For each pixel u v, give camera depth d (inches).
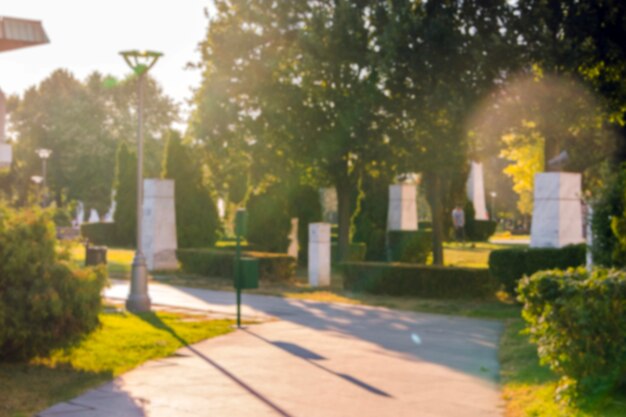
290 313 740.0
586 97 1015.6
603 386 325.4
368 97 1095.0
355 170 1302.9
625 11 1003.9
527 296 349.1
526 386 390.3
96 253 1218.6
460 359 489.7
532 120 1027.9
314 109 1199.6
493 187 3823.8
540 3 978.7
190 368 448.5
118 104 3363.7
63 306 440.8
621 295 326.0
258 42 1262.3
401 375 434.6
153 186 1306.6
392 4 1056.8
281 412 343.9
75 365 448.8
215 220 1467.8
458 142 1068.5
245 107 1285.7
